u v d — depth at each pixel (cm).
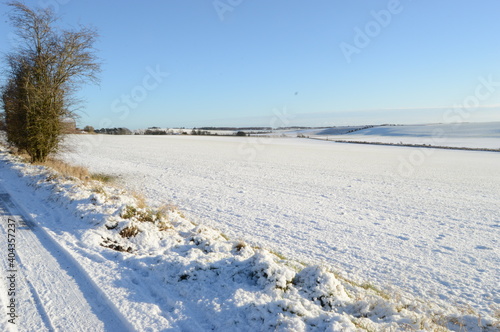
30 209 900
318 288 459
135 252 629
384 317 424
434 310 511
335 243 909
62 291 470
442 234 1044
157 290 468
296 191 1784
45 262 567
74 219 798
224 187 1817
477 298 610
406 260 799
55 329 382
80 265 544
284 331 348
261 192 1711
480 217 1293
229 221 1094
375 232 1037
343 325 364
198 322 391
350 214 1281
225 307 414
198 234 714
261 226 1051
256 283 482
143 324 385
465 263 792
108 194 1030
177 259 540
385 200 1608
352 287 558
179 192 1609
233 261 552
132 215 796
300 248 854
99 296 457
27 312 414
